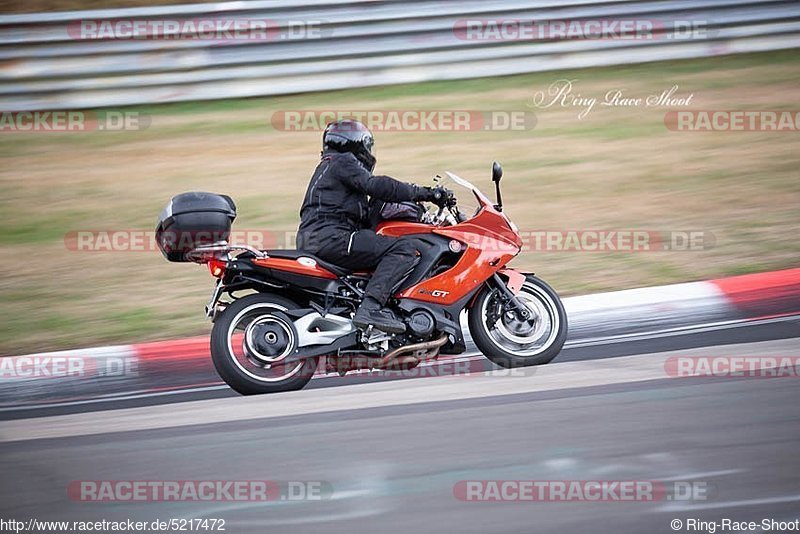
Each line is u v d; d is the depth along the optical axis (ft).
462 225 69.77
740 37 142.51
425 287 68.23
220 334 65.00
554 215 102.53
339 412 60.75
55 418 64.03
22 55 126.41
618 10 139.44
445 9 135.64
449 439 54.60
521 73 138.92
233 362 65.00
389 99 133.08
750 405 57.88
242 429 58.29
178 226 63.72
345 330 66.85
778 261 88.28
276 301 66.28
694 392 60.75
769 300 80.84
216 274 66.23
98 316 84.38
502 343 69.56
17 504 48.37
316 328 67.10
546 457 51.39
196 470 51.90
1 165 123.85
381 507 46.39
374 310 66.33
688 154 120.67
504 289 69.05
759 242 93.45
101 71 129.49
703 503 45.42
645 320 78.89
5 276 94.12
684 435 53.52
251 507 46.98
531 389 63.36
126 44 129.70
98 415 64.18
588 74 140.77
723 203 104.78
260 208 105.91
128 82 130.62
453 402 61.52
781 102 127.54
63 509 47.52
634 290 82.89
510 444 53.42
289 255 67.00
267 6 132.36
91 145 130.31
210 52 132.46
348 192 67.97
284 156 122.62
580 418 56.95
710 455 50.72
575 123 129.80
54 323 82.89
